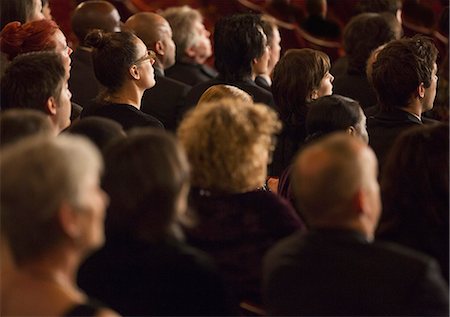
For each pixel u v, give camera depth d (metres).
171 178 6.84
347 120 10.06
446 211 8.02
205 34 15.74
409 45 10.98
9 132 7.78
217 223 7.86
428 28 19.66
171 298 6.96
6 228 5.64
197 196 7.92
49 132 7.91
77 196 5.65
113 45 11.06
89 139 8.25
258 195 7.93
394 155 8.17
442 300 6.70
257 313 7.81
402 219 8.06
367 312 6.66
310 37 21.09
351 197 6.74
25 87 9.72
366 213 6.80
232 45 13.07
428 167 8.02
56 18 20.86
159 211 6.86
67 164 5.64
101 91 11.30
